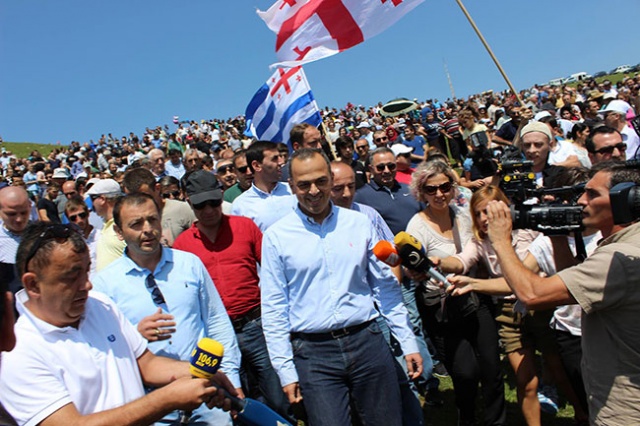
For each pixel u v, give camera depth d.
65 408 2.16
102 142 36.19
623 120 6.85
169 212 5.53
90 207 8.96
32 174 19.55
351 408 3.38
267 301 3.29
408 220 5.46
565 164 6.27
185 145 27.50
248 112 7.87
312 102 7.33
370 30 6.49
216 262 4.29
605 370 2.41
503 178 2.75
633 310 2.30
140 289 3.19
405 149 7.11
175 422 3.03
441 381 5.46
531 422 3.89
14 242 5.03
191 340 3.21
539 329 3.98
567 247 3.10
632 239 2.36
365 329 3.23
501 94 28.67
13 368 2.16
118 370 2.43
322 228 3.27
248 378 4.46
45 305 2.24
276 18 6.86
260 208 5.08
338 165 4.26
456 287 3.68
